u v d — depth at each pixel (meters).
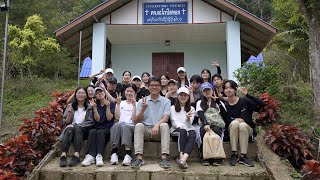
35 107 11.48
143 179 4.59
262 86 7.66
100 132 5.16
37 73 19.56
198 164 5.08
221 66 12.05
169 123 5.47
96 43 9.69
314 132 5.82
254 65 7.82
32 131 5.73
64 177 4.63
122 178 4.59
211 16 9.79
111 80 6.26
